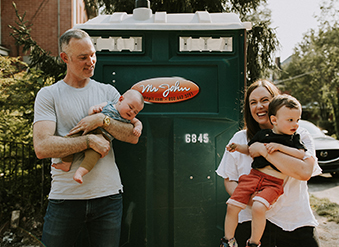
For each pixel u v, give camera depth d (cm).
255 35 460
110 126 176
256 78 480
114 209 180
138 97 180
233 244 162
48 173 417
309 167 150
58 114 175
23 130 440
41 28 1111
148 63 228
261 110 173
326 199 550
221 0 614
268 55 472
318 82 2441
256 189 160
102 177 176
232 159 181
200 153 229
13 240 352
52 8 1114
